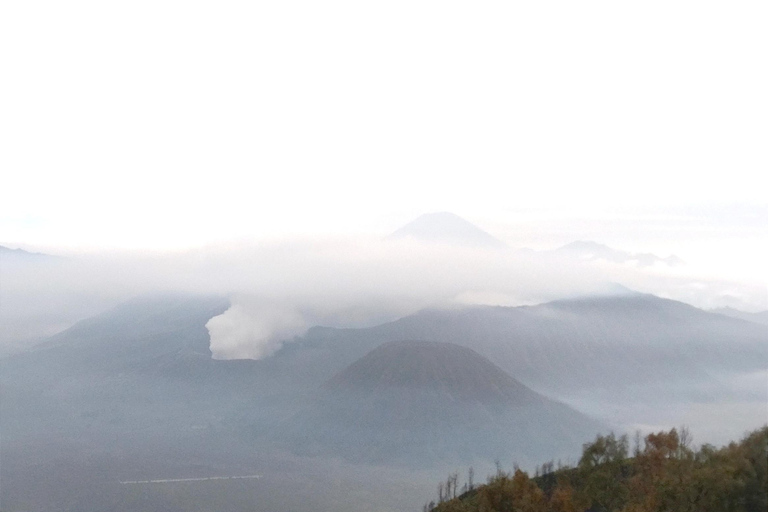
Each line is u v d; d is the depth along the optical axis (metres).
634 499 136.62
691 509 118.12
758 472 115.75
